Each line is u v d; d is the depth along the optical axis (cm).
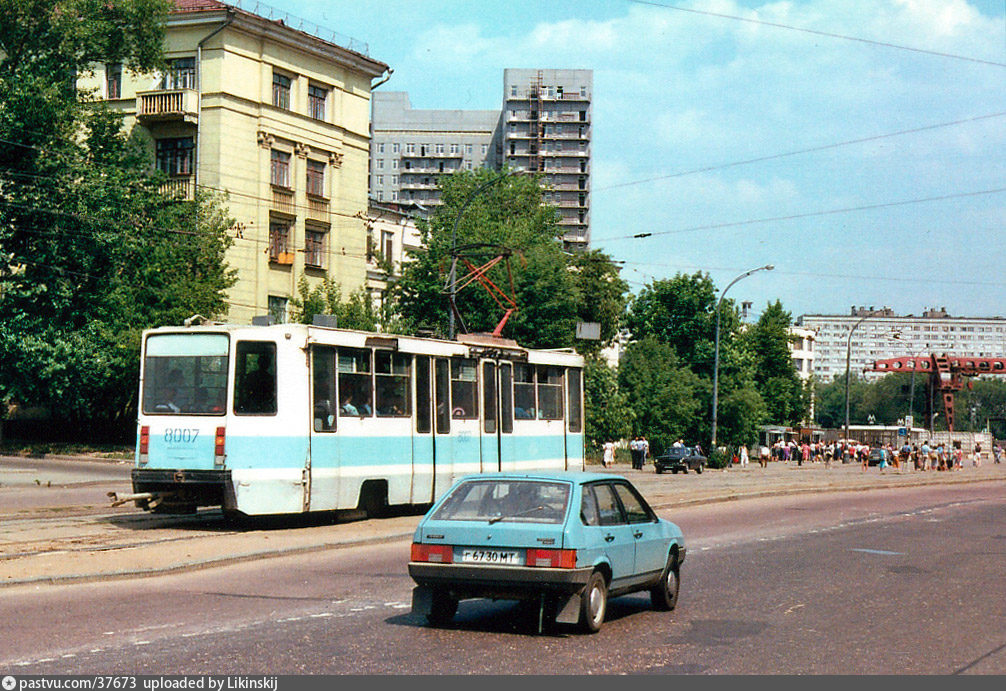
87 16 4188
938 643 933
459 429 2275
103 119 4412
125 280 4388
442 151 14888
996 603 1185
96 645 852
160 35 4325
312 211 5134
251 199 4794
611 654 858
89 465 3891
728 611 1102
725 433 7425
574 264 6475
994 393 19150
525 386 2533
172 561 1345
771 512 2644
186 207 4469
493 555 936
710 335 7775
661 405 7012
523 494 967
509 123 14225
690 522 2277
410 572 958
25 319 4162
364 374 2019
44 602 1059
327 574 1323
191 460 1834
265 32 4806
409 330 4959
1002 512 2814
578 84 14250
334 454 1923
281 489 1830
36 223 4188
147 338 1897
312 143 5119
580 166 14188
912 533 2119
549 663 818
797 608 1127
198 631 922
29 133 4122
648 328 7838
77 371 4162
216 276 4412
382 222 5909
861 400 19012
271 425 1836
